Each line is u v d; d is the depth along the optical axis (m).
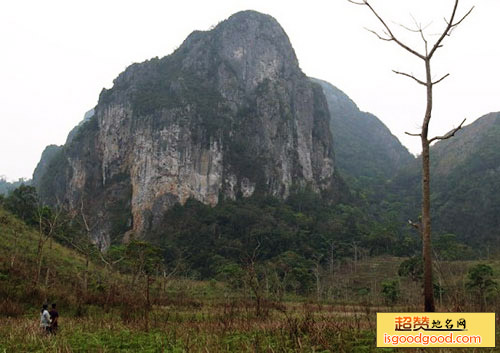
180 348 11.04
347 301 53.28
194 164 116.25
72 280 30.66
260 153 131.38
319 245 100.62
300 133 145.38
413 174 177.25
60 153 146.25
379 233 100.75
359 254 96.12
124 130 124.19
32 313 20.78
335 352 10.20
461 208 132.88
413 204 153.12
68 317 21.16
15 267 26.23
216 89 138.50
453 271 62.62
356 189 160.25
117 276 39.66
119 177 121.62
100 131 130.88
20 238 36.81
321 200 134.00
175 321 19.77
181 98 124.44
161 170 112.75
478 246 117.62
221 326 15.32
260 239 97.88
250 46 149.12
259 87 143.50
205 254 91.94
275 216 113.31
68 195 127.38
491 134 165.62
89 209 119.50
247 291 50.41
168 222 106.19
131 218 111.25
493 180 135.12
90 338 13.27
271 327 14.68
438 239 87.19
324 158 150.88
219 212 108.44
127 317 19.19
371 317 20.42
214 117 125.94
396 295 52.56
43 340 12.78
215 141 121.00
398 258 92.06
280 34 158.12
